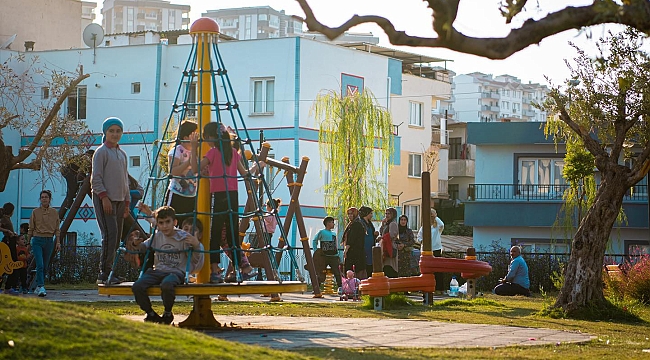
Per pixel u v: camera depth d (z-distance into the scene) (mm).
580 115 15375
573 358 8352
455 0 6543
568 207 31703
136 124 43750
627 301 16766
